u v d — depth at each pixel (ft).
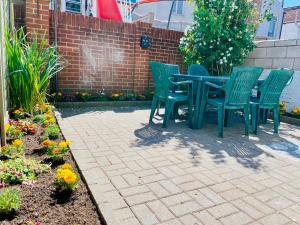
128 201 5.87
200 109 13.17
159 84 13.19
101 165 7.85
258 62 19.24
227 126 14.28
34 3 14.66
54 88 17.03
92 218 5.20
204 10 18.34
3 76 9.32
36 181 6.24
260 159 9.27
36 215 5.00
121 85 19.57
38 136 9.51
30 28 14.80
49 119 11.22
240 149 10.30
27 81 11.73
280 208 5.98
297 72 16.43
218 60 19.31
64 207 5.41
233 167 8.38
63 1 26.23
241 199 6.31
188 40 19.79
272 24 56.80
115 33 18.48
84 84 18.06
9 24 13.04
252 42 19.02
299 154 10.03
